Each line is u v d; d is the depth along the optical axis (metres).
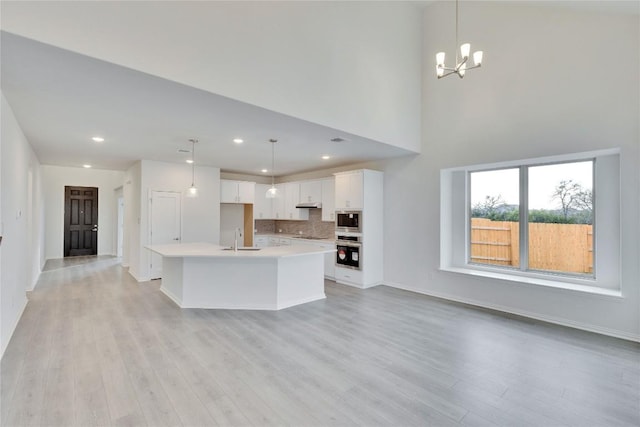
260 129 3.92
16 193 3.64
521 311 4.23
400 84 4.94
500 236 4.88
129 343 3.21
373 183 5.82
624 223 3.44
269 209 8.51
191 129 3.93
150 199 6.13
